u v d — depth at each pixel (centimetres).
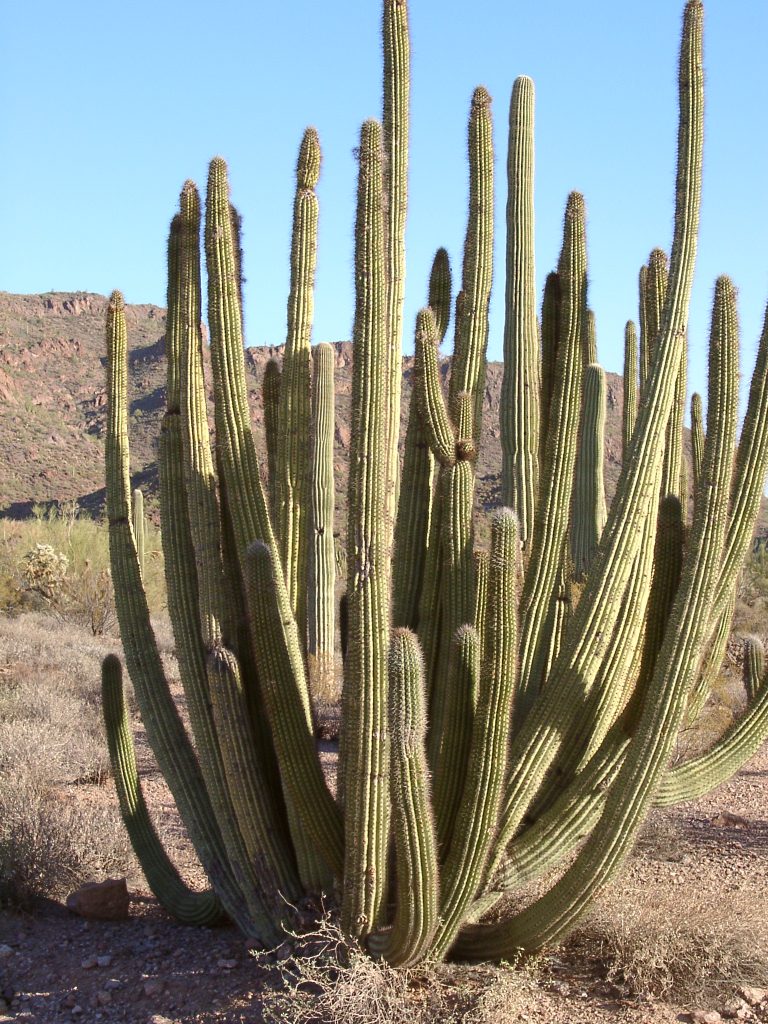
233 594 573
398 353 585
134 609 625
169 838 845
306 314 574
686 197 543
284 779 523
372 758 487
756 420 544
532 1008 503
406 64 592
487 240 599
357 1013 462
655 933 552
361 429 483
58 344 10662
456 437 554
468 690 504
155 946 600
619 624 552
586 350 601
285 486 576
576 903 513
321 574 1507
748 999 532
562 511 597
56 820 746
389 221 586
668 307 542
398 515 582
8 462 8250
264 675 514
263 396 631
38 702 1252
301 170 572
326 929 506
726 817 941
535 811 575
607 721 568
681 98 551
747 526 541
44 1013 521
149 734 621
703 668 751
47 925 641
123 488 631
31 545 3009
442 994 492
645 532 552
